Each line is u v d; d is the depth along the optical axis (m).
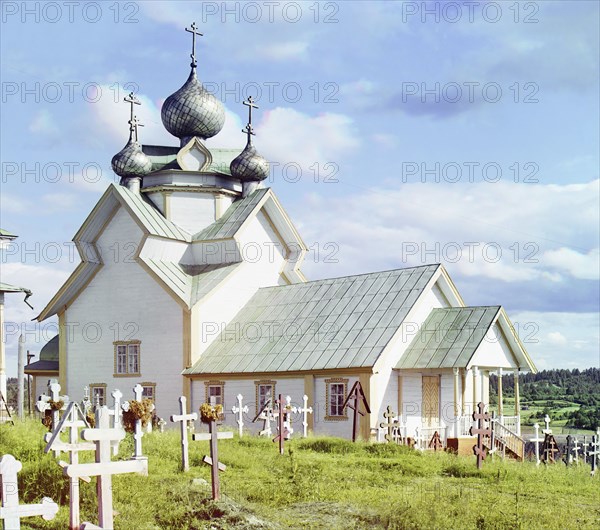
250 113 56.03
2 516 15.05
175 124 56.75
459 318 43.12
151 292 50.38
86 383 52.41
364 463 29.88
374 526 20.53
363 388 40.72
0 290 38.06
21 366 40.34
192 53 57.59
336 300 46.94
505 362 43.62
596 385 91.62
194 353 48.25
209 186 54.03
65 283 52.56
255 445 34.12
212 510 21.47
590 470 32.75
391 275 46.41
